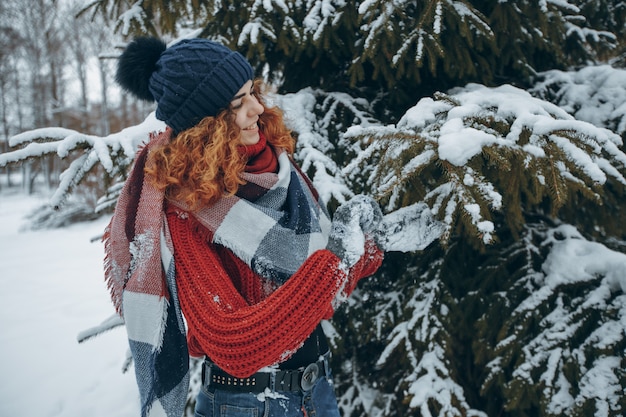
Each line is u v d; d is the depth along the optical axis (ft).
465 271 6.11
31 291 18.29
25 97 69.77
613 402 4.26
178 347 3.27
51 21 64.34
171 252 3.18
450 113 3.86
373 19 5.45
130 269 3.29
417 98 6.29
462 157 3.40
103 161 4.88
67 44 66.95
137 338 3.20
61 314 15.51
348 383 6.39
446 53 5.51
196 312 2.96
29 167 60.23
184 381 3.29
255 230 3.25
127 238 3.28
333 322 6.19
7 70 67.15
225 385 3.43
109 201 6.24
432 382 5.24
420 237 3.52
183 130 3.44
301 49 5.82
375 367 6.32
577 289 5.19
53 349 12.61
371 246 3.38
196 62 3.26
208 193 3.13
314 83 6.96
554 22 5.53
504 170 3.65
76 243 28.12
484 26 5.07
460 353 5.77
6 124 69.31
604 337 4.60
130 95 3.86
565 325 4.88
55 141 5.01
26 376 11.16
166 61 3.34
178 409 3.26
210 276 3.07
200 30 6.68
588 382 4.44
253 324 2.78
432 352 5.41
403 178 3.64
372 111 6.20
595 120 5.21
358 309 6.32
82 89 64.28
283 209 3.58
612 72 5.55
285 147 4.00
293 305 2.82
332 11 5.71
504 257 5.89
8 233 32.83
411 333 5.63
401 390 5.87
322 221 4.06
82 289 18.47
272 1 5.80
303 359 3.50
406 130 3.90
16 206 50.21
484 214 3.59
